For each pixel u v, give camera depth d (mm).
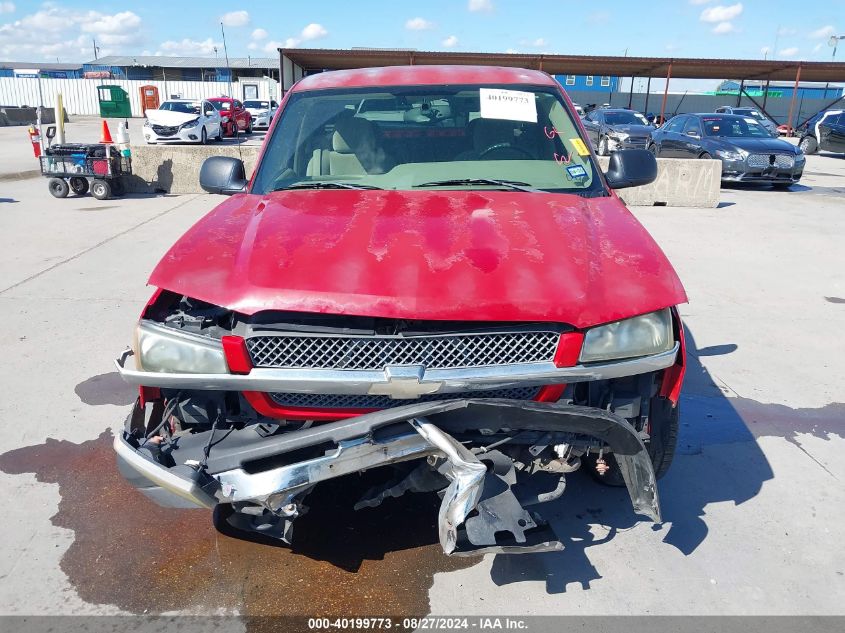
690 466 3656
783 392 4609
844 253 8633
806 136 23719
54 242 8414
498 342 2412
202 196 12312
